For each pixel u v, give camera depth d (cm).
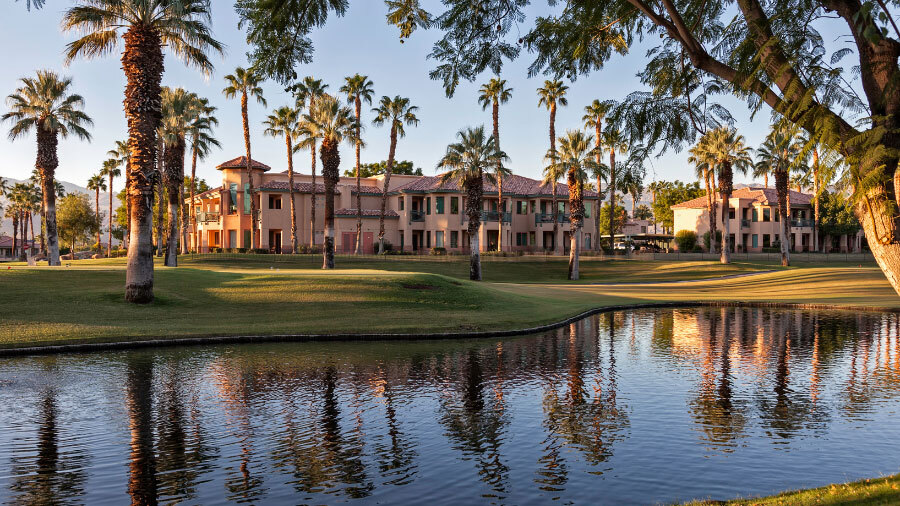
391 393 1437
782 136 577
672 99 762
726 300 3884
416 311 2788
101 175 9331
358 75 6544
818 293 4425
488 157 4878
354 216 7125
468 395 1423
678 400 1388
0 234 14038
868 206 551
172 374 1617
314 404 1330
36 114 4416
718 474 929
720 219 9144
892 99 529
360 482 891
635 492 859
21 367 1689
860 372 1714
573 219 5734
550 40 816
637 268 6431
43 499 822
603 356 1955
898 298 4016
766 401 1380
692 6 775
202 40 2703
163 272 3312
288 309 2709
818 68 585
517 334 2442
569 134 5672
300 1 764
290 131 6475
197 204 7962
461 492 859
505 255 6588
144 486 870
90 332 2095
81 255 9531
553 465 966
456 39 851
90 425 1159
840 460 992
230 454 1006
